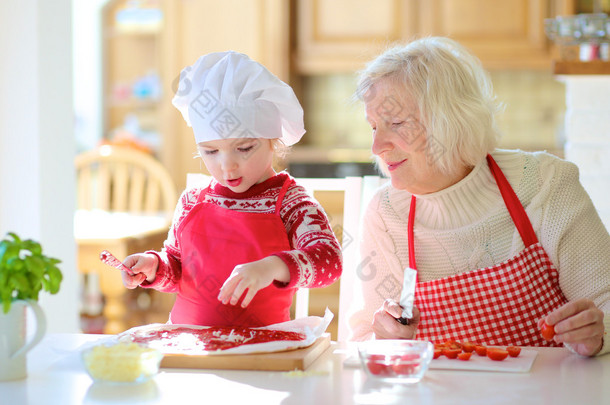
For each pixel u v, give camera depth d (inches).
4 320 39.5
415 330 51.6
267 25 175.5
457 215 57.4
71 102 94.5
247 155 51.3
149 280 53.0
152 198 143.9
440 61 54.7
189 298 53.2
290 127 54.9
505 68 173.5
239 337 45.8
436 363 42.8
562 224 55.9
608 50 92.8
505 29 170.6
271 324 52.1
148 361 38.5
